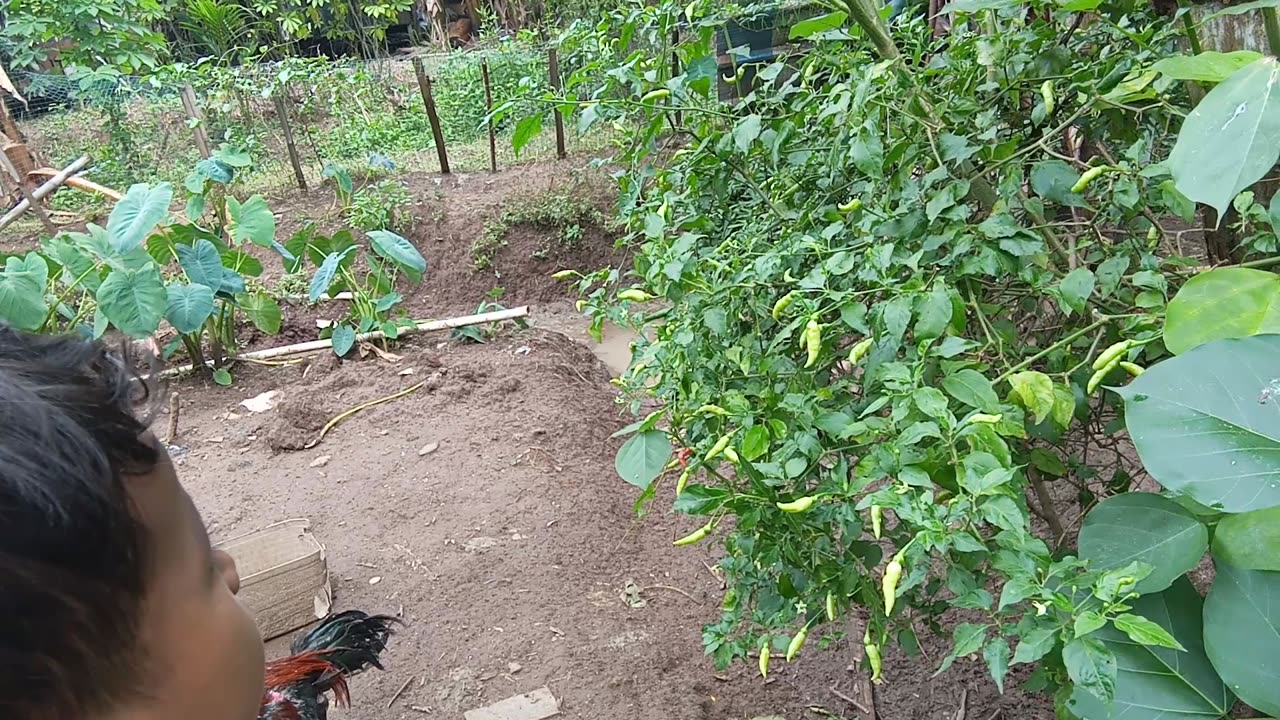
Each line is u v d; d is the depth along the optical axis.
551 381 3.89
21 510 0.33
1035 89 1.48
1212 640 0.91
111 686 0.38
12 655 0.34
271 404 3.89
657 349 1.48
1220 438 0.79
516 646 2.28
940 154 1.35
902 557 0.88
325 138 6.99
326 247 4.63
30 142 6.67
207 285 3.96
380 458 3.30
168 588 0.41
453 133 7.09
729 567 1.51
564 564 2.63
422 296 5.68
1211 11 1.20
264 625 2.18
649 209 1.78
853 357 1.13
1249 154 0.79
